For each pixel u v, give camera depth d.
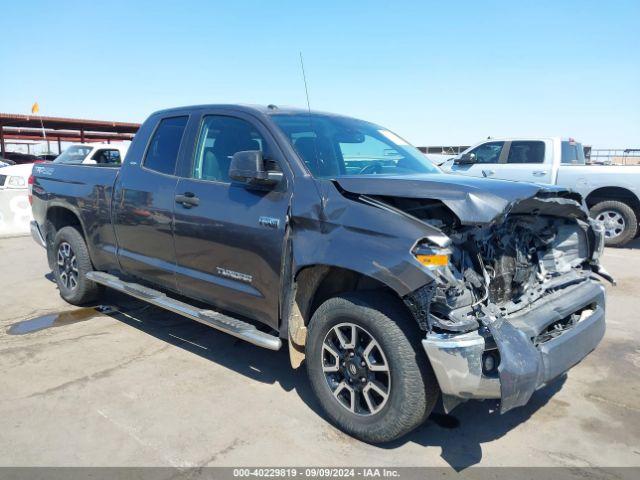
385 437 2.92
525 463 2.90
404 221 2.76
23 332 4.84
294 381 3.87
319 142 3.69
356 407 3.06
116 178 4.66
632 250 9.41
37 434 3.10
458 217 2.69
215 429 3.19
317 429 3.21
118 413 3.36
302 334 3.40
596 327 3.31
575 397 3.69
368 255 2.79
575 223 3.66
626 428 3.28
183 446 3.00
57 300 5.88
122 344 4.54
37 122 23.42
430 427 3.28
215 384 3.79
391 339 2.79
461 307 2.79
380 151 4.07
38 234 5.92
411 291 2.62
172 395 3.61
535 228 3.50
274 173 3.35
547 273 3.50
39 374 3.92
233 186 3.66
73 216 5.48
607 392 3.77
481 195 2.71
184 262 4.01
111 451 2.94
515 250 3.25
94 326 5.01
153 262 4.32
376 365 2.92
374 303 2.88
